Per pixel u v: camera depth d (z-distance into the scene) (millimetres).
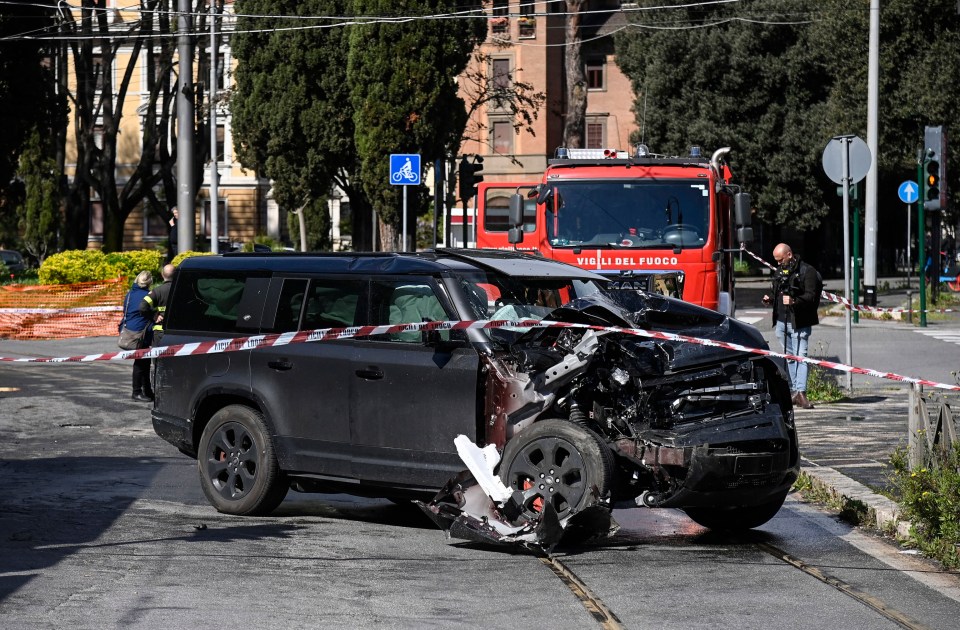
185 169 66500
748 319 72312
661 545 20453
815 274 37656
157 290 41375
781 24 121062
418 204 81562
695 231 42906
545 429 19266
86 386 45344
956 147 93250
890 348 53469
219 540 20234
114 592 16484
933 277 83250
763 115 124375
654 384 19531
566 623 15266
